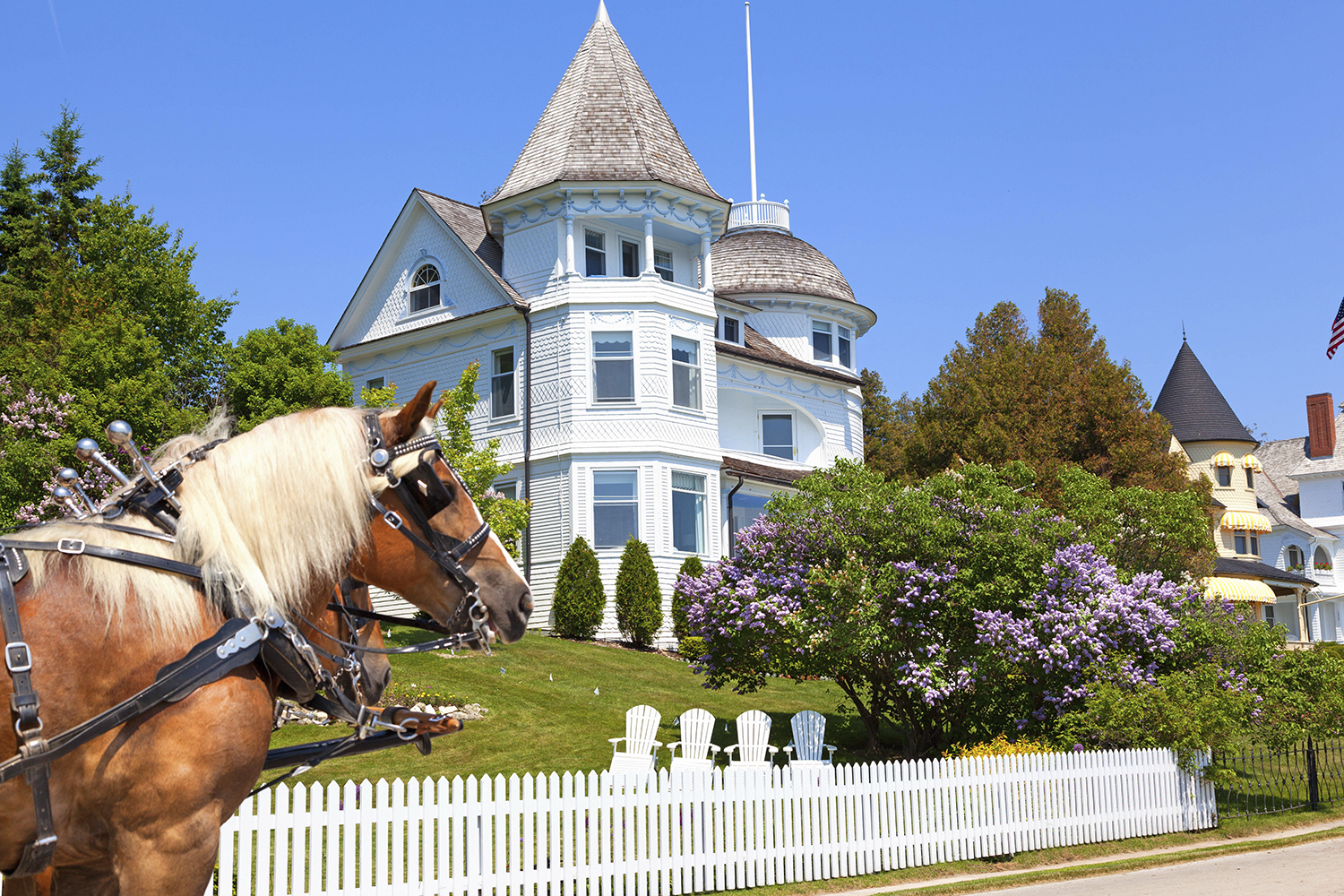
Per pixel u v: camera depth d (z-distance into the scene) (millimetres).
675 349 30422
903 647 16219
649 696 21203
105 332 21031
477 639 4070
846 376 37562
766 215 40344
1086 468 37969
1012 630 15125
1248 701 15352
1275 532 64938
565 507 28719
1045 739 15422
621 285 29469
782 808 11539
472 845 9539
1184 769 14773
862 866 11898
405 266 33406
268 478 3756
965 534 16234
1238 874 11492
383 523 4016
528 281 30359
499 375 30844
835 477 17234
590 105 31047
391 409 4250
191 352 27641
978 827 12828
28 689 3166
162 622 3434
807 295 37469
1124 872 12039
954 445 40438
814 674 16547
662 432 29281
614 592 28219
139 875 3307
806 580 16250
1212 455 58062
